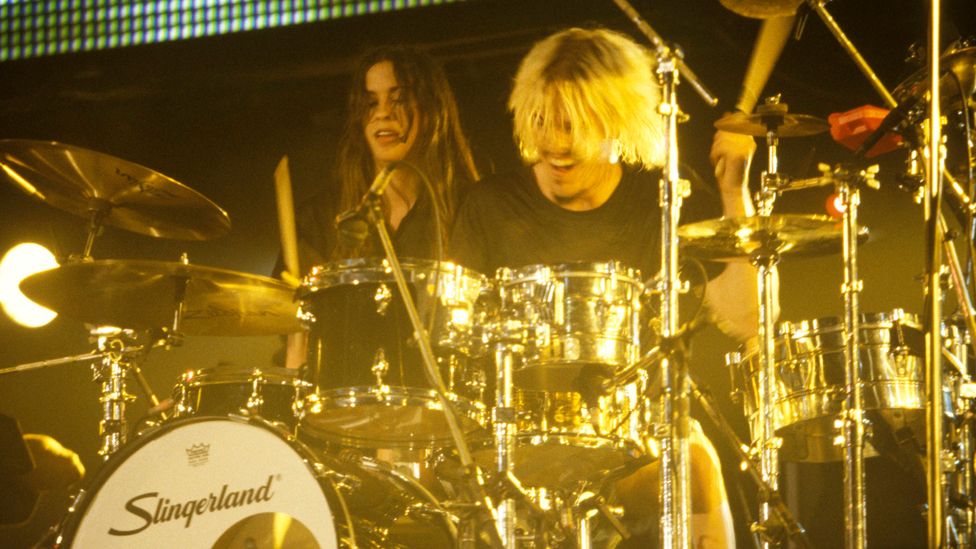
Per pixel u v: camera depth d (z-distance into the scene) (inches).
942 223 218.4
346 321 250.2
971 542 250.1
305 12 458.3
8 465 302.2
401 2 449.7
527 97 279.6
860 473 258.2
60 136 485.4
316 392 251.8
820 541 367.2
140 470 252.2
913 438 290.4
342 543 246.8
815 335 294.7
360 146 360.2
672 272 223.8
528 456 253.4
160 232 337.4
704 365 421.7
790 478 372.5
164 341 299.7
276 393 299.9
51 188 324.8
